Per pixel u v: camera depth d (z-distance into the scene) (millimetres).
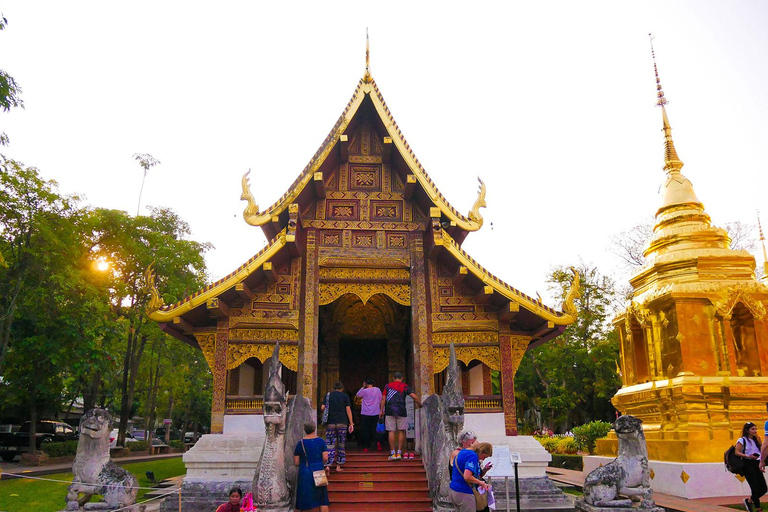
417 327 13648
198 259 35750
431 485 10484
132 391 34062
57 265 24625
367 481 11281
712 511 10211
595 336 36969
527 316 13609
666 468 13047
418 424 12844
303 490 8734
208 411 59250
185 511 11539
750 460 9656
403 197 14766
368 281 14055
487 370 14328
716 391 13516
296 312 13562
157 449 39062
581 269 37875
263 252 12727
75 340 24797
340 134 13812
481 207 13859
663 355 15086
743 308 14609
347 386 18391
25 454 25625
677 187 17422
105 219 31703
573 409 38656
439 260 14188
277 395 9641
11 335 25484
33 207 23719
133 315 32781
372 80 14398
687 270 15289
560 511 11742
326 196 14633
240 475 11992
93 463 9039
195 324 13594
